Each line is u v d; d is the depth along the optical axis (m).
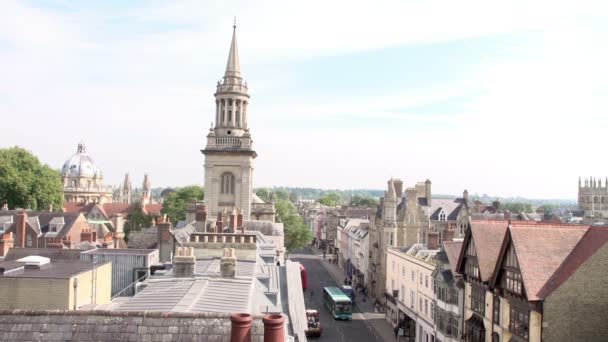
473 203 129.50
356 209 169.25
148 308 20.39
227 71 82.38
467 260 46.56
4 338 14.93
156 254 43.22
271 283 28.81
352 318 78.75
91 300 33.41
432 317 58.25
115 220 109.81
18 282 30.06
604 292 33.72
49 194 112.62
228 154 78.25
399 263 73.94
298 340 21.36
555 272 35.34
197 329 15.31
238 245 34.53
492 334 40.78
